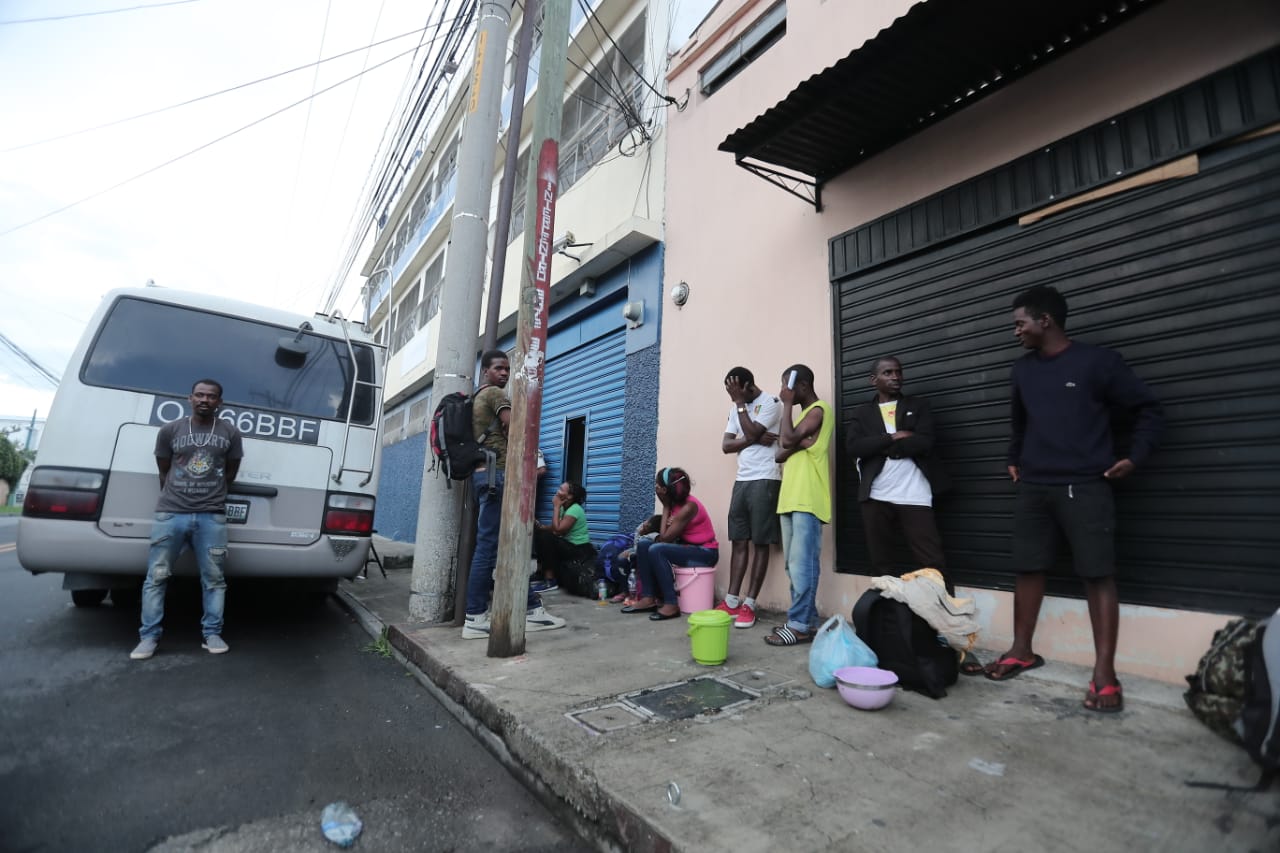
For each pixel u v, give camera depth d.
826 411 4.03
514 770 2.58
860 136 4.26
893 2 4.42
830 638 3.12
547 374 8.97
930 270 4.04
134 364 4.39
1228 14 2.89
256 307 5.00
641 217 6.77
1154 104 3.09
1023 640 3.13
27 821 2.07
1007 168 3.67
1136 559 2.96
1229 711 2.30
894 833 1.79
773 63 5.40
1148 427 2.65
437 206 15.44
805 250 4.91
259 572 4.56
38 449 3.99
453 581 4.81
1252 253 2.74
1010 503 3.51
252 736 2.85
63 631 4.55
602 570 5.90
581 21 8.87
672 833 1.80
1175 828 1.77
